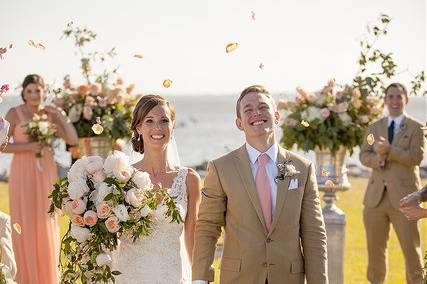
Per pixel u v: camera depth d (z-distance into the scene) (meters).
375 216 6.77
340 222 6.02
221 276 3.98
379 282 6.82
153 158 4.20
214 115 73.31
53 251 6.64
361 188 16.52
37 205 6.64
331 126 6.15
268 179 3.99
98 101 6.97
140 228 3.89
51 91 6.99
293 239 3.93
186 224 4.20
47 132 6.65
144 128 4.16
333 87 6.39
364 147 6.82
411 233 6.60
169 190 4.15
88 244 3.92
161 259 4.00
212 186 4.02
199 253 3.96
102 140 7.00
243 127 4.03
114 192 3.85
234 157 4.05
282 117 6.38
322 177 6.12
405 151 6.56
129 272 3.99
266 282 3.88
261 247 3.89
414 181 6.66
